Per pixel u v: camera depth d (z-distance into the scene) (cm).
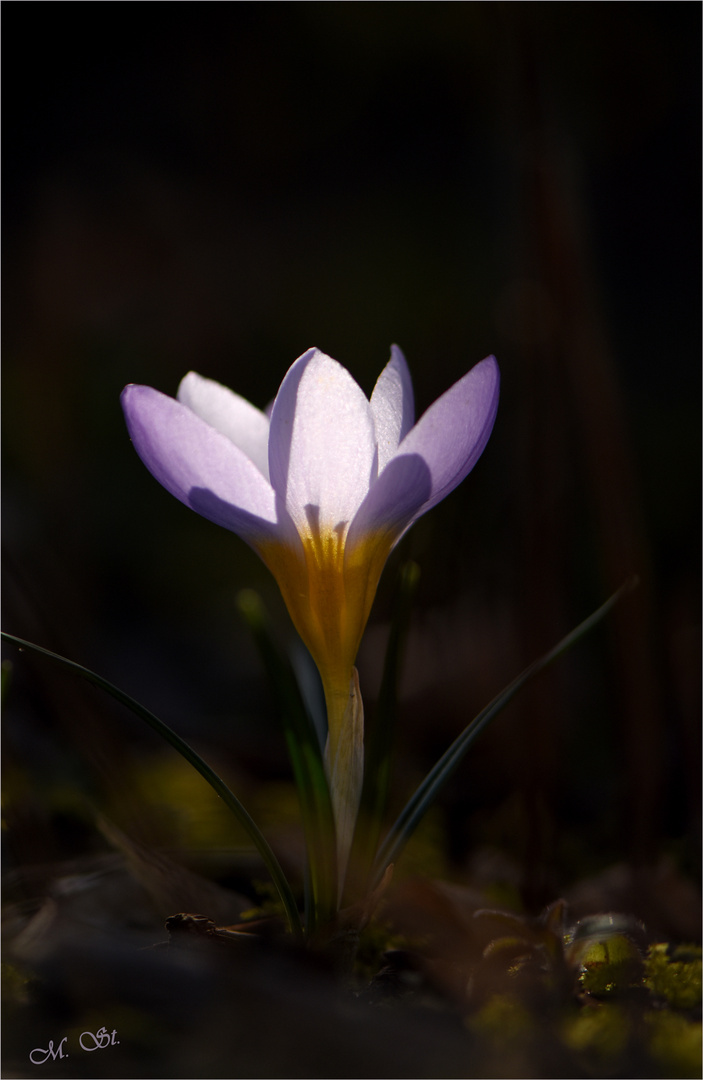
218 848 36
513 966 31
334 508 31
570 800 41
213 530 86
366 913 31
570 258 38
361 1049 29
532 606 38
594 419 39
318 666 31
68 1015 30
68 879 34
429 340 48
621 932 31
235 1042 29
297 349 101
